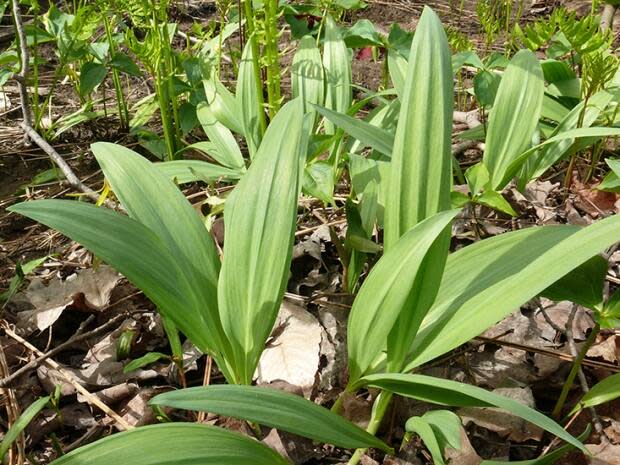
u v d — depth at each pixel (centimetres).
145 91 88
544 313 46
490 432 40
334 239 48
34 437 41
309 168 50
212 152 62
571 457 38
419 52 33
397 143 34
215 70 67
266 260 35
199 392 27
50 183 69
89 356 46
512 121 55
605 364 43
